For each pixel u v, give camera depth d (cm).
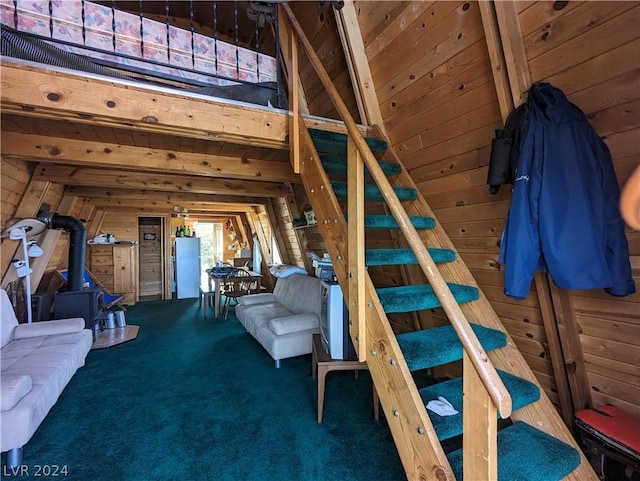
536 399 159
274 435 204
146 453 186
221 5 356
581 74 138
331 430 210
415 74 213
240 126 199
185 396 255
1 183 259
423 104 217
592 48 132
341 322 228
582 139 131
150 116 174
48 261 423
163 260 713
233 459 182
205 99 188
